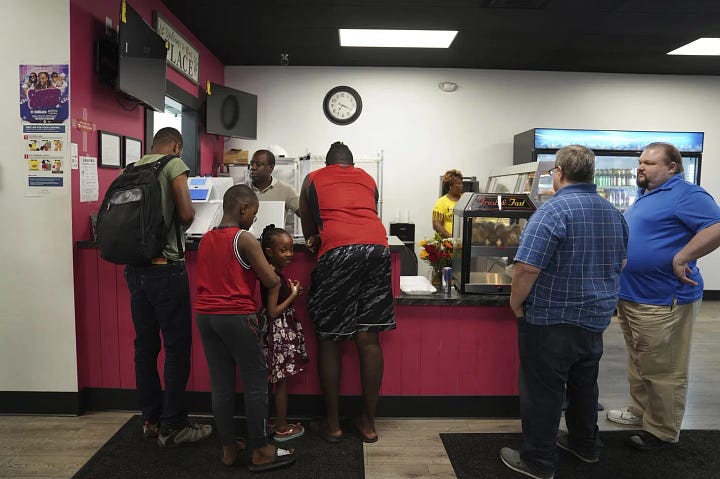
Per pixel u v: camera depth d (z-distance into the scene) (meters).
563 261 2.11
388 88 6.32
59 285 2.88
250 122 5.96
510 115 6.36
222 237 2.22
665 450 2.59
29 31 2.80
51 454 2.51
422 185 6.41
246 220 2.34
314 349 2.92
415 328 2.91
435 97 6.34
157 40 3.64
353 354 2.92
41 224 2.86
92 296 2.94
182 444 2.58
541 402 2.24
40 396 2.93
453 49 5.44
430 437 2.73
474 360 2.94
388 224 6.45
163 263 2.46
